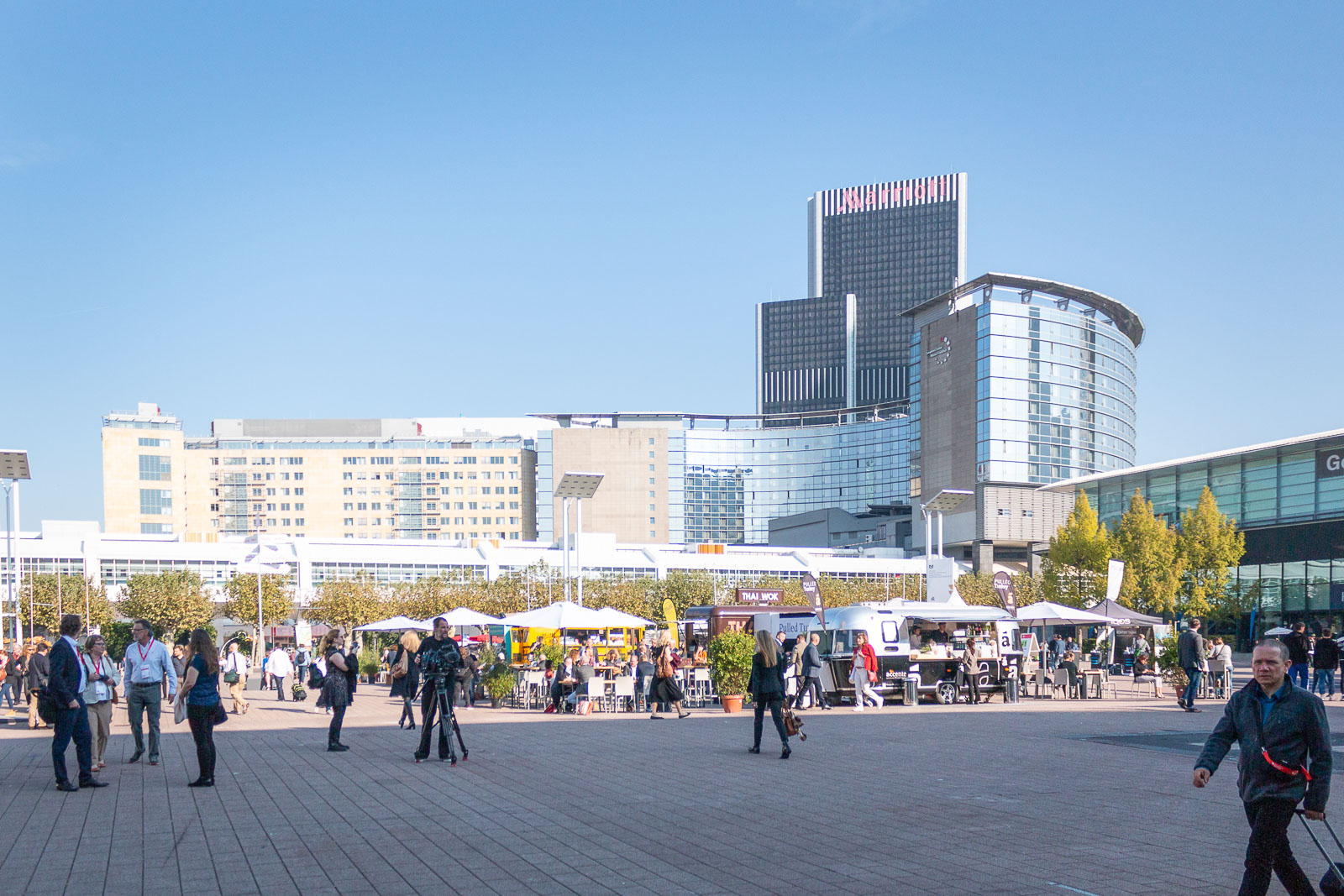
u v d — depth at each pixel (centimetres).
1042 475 13012
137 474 17500
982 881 790
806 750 1653
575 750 1680
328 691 1700
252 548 8381
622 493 19612
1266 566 7319
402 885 791
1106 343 13825
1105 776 1338
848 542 16200
